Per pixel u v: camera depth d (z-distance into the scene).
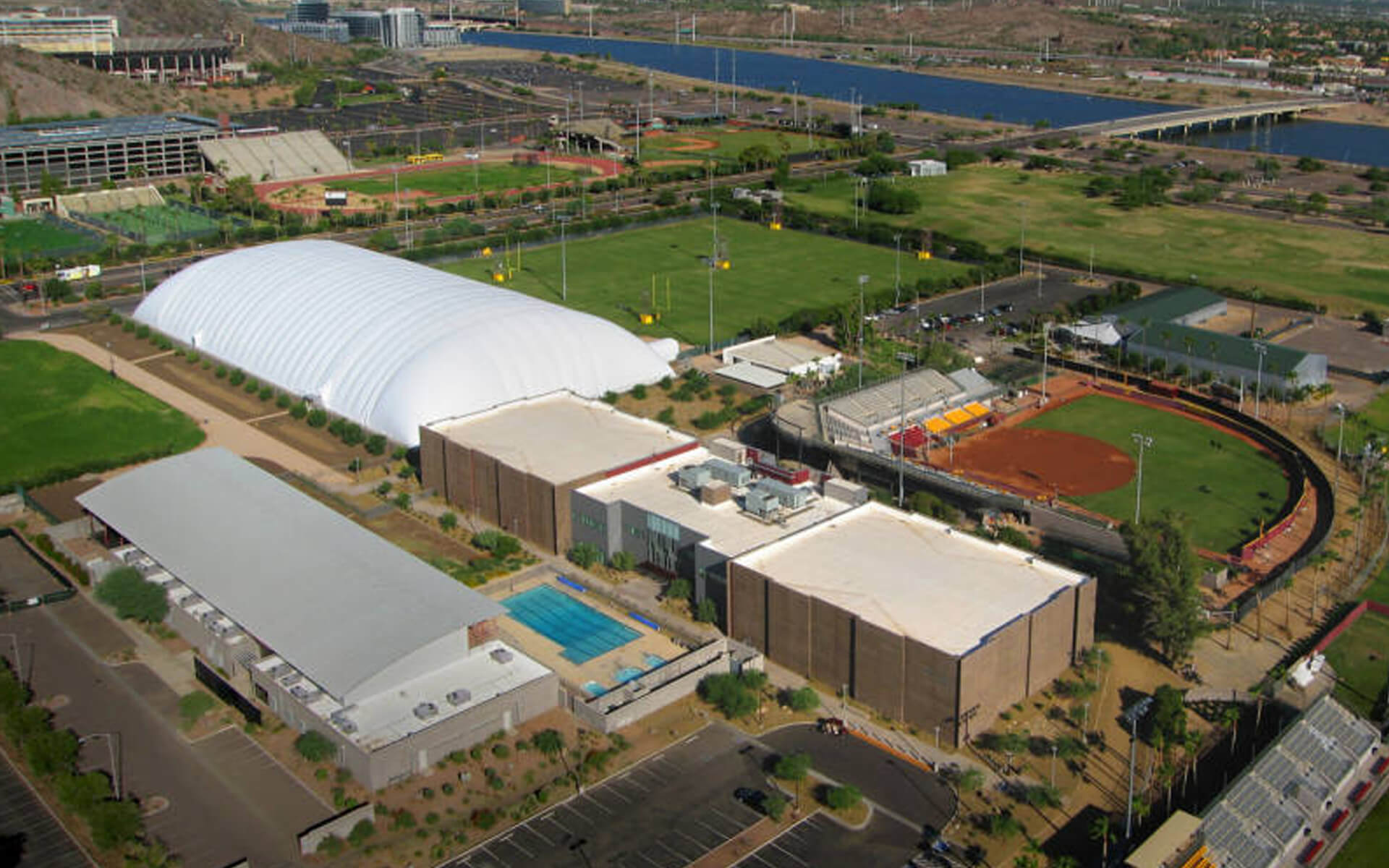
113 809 92.00
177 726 109.00
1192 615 116.62
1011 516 148.38
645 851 93.19
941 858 91.88
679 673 114.19
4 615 128.00
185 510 137.12
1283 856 93.38
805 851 93.06
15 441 174.75
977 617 111.12
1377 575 136.62
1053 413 188.38
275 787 100.69
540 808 98.06
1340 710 108.19
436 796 99.56
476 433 156.88
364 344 187.00
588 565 136.75
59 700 112.75
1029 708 110.94
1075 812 97.56
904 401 180.00
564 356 183.50
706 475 140.25
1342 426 171.38
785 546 125.31
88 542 143.62
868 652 109.75
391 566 122.44
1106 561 135.25
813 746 105.81
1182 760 104.06
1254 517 151.38
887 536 127.44
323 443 173.25
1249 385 197.25
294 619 114.50
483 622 116.19
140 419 183.38
